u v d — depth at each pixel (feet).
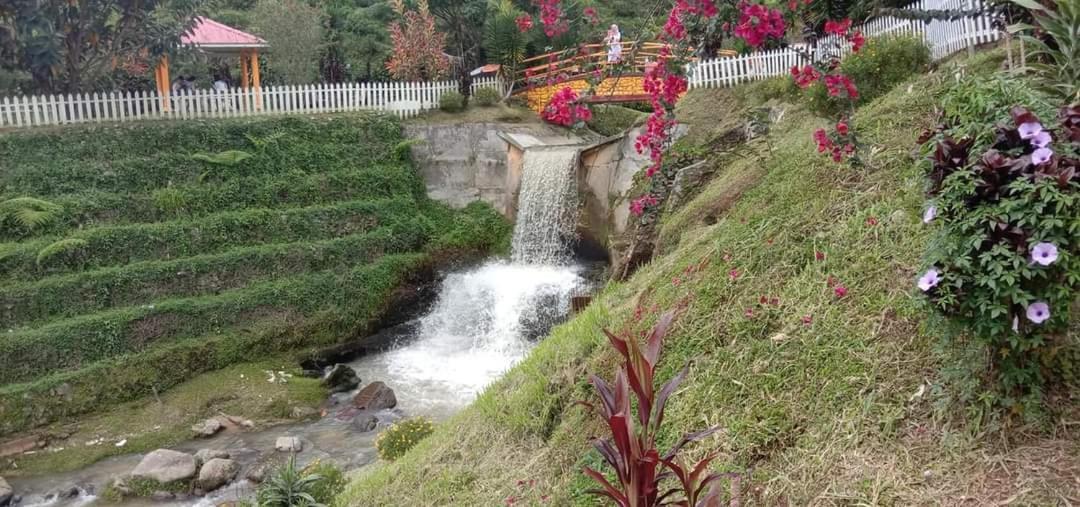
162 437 31.37
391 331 42.78
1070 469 8.90
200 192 41.63
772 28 14.42
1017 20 18.83
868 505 9.80
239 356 37.29
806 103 25.38
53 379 32.07
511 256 48.91
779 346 13.10
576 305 36.27
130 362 34.14
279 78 60.49
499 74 57.36
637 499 8.82
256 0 78.33
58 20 44.09
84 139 41.04
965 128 9.68
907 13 19.02
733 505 10.51
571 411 15.85
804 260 14.89
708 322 14.83
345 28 77.10
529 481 14.76
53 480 28.25
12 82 47.85
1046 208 8.60
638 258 29.01
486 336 40.81
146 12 48.21
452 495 15.75
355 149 48.42
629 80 46.62
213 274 38.99
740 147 27.55
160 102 46.09
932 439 10.16
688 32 15.48
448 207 50.62
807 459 11.05
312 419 33.47
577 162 45.80
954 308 9.29
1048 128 9.43
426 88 53.93
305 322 39.83
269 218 42.50
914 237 13.48
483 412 18.43
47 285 34.50
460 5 63.98
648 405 8.88
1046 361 9.35
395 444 24.50
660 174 21.09
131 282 36.60
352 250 43.55
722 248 16.84
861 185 16.24
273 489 16.28
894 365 11.41
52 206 36.91
